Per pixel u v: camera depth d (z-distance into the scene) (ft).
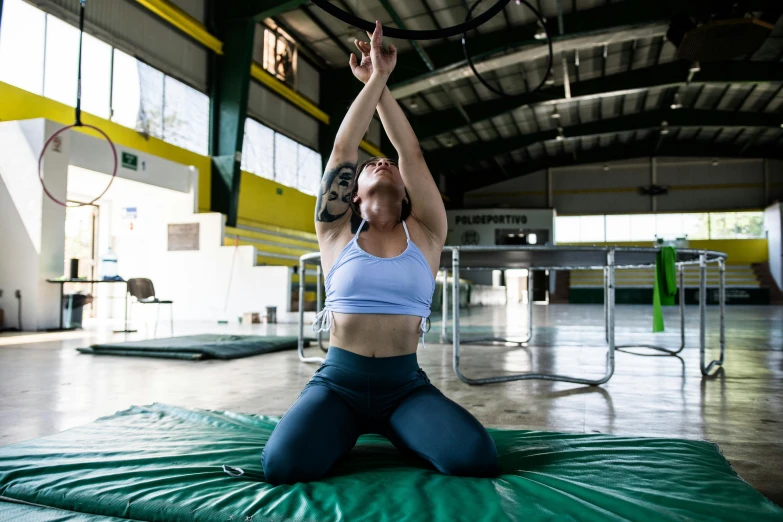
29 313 21.62
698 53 29.43
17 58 23.61
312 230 47.01
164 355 13.74
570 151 73.00
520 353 14.93
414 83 39.34
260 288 30.89
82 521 3.82
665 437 6.05
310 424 4.40
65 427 6.85
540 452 5.28
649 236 73.10
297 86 42.88
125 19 28.27
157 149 30.27
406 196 5.26
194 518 3.71
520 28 36.40
